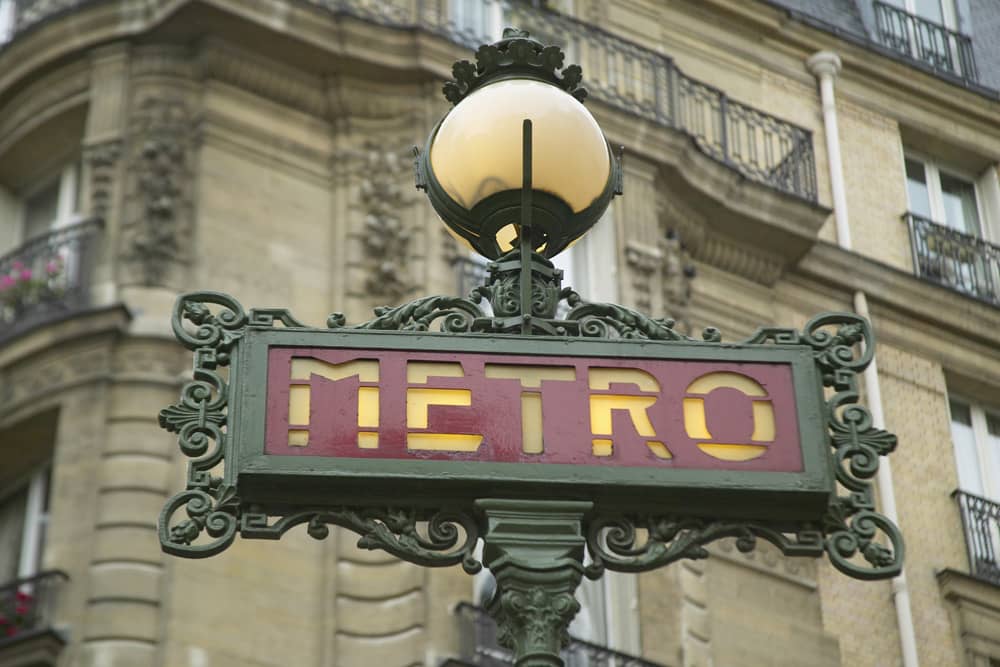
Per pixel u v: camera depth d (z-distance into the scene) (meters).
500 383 9.01
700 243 30.64
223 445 8.98
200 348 9.16
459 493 8.83
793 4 34.75
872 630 28.48
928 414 31.59
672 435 8.98
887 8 36.16
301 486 8.77
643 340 9.20
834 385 9.39
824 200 32.94
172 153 26.98
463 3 29.66
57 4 29.64
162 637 23.34
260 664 23.58
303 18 27.92
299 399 8.91
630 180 29.47
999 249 34.25
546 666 8.47
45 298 26.20
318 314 26.67
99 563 23.86
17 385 25.64
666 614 26.14
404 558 8.86
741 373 9.20
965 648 29.08
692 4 33.28
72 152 28.59
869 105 34.66
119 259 26.22
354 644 23.94
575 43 30.41
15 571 25.17
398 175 27.80
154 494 24.45
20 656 23.19
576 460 8.86
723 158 31.11
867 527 9.09
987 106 35.59
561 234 9.88
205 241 26.48
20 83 28.95
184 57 27.95
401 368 9.00
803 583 28.03
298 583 24.19
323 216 27.44
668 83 30.89
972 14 37.38
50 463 25.73
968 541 30.28
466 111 9.94
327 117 28.19
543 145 9.79
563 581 8.66
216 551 8.77
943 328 32.62
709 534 9.01
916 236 33.62
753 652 26.97
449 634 24.05
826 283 31.97
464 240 10.02
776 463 8.99
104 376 25.20
